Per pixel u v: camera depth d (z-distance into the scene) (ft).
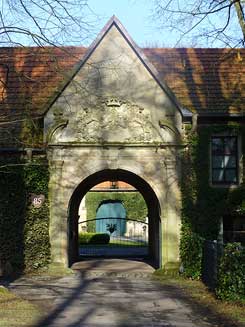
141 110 62.59
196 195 62.13
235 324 33.42
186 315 37.19
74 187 62.18
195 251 56.59
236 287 40.63
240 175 62.75
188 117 61.93
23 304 40.24
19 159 61.77
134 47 62.95
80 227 148.77
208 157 62.44
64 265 61.52
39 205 61.62
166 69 71.72
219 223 62.08
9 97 66.39
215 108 64.13
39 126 62.59
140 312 38.37
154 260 77.41
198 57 73.67
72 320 35.19
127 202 151.33
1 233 61.16
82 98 62.49
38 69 70.44
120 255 87.20
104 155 62.44
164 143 62.13
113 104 62.49
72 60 70.08
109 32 63.52
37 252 61.41
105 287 51.19
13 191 61.41
